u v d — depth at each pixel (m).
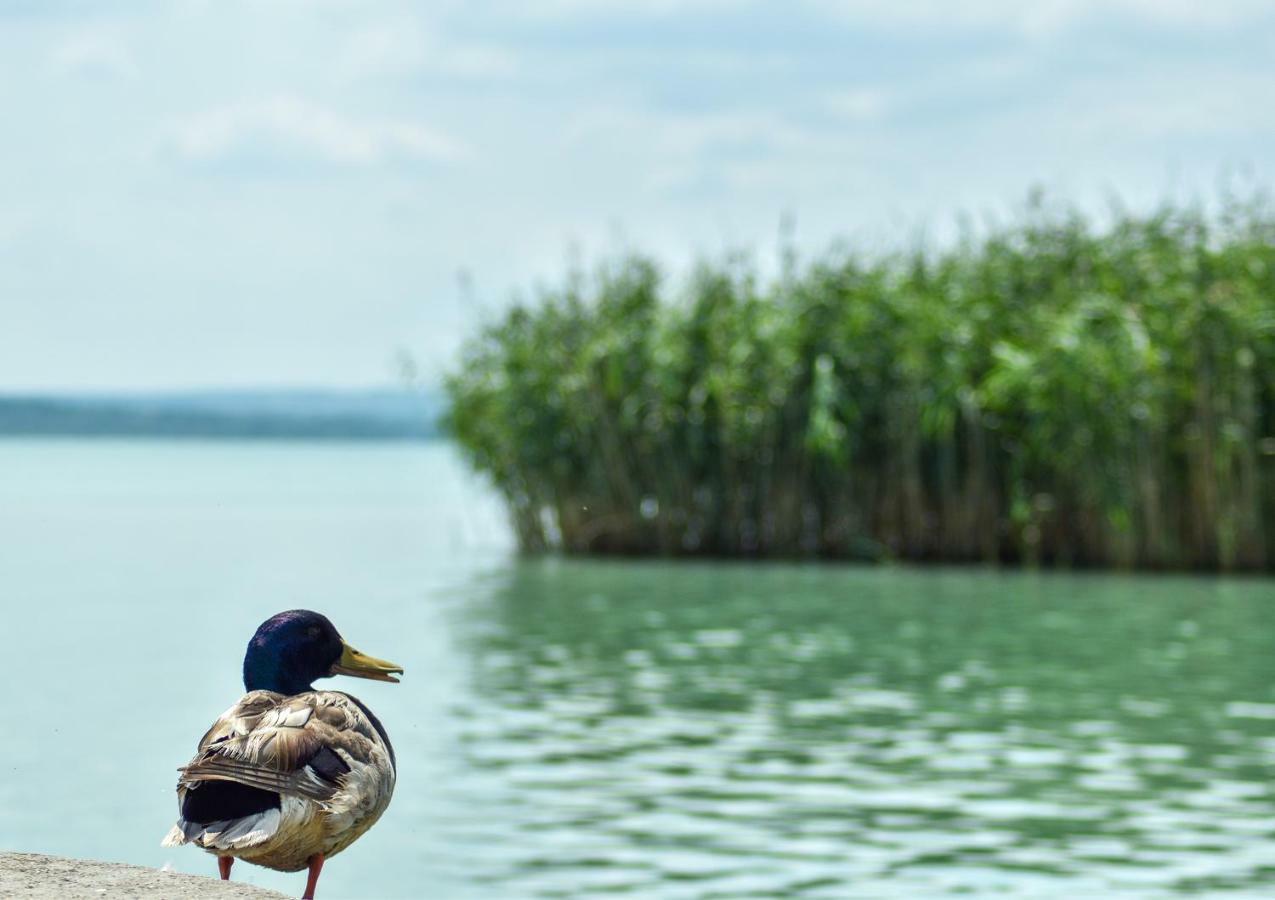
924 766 14.09
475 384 34.41
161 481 90.44
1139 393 29.75
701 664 19.78
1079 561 31.34
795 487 32.88
